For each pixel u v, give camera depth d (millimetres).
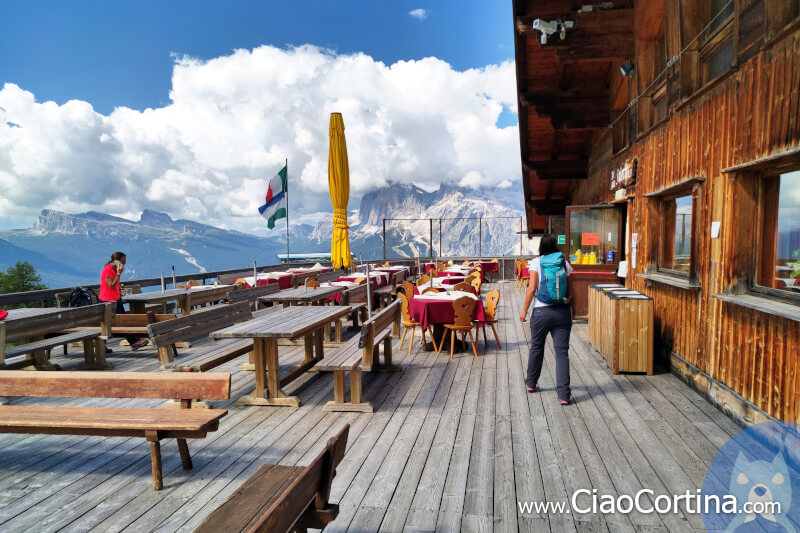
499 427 4195
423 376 5902
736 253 4156
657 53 7379
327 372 6258
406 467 3451
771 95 3582
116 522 2838
